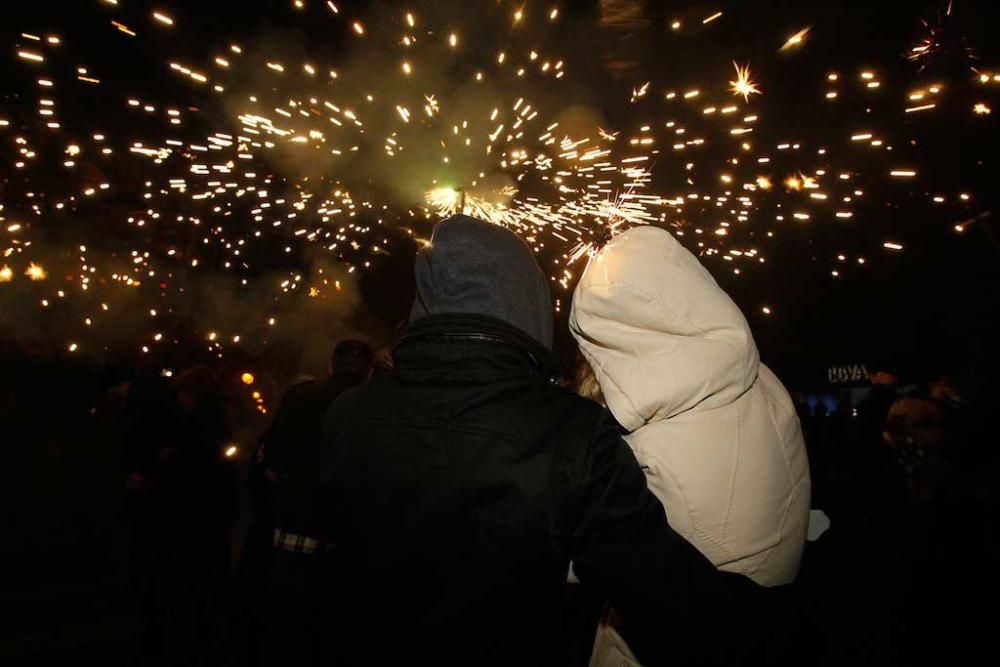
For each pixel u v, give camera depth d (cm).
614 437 139
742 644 130
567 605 180
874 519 339
